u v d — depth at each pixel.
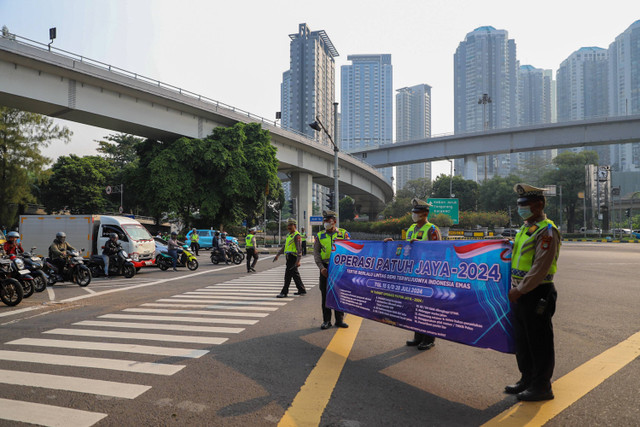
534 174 88.19
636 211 94.19
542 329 3.32
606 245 36.97
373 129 193.25
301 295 9.40
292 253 9.24
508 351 3.46
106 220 15.95
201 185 35.06
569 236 55.53
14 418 3.13
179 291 10.30
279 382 3.85
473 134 54.09
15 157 36.19
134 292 10.22
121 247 14.51
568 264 17.48
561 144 50.00
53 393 3.62
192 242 24.80
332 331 5.87
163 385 3.79
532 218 3.42
